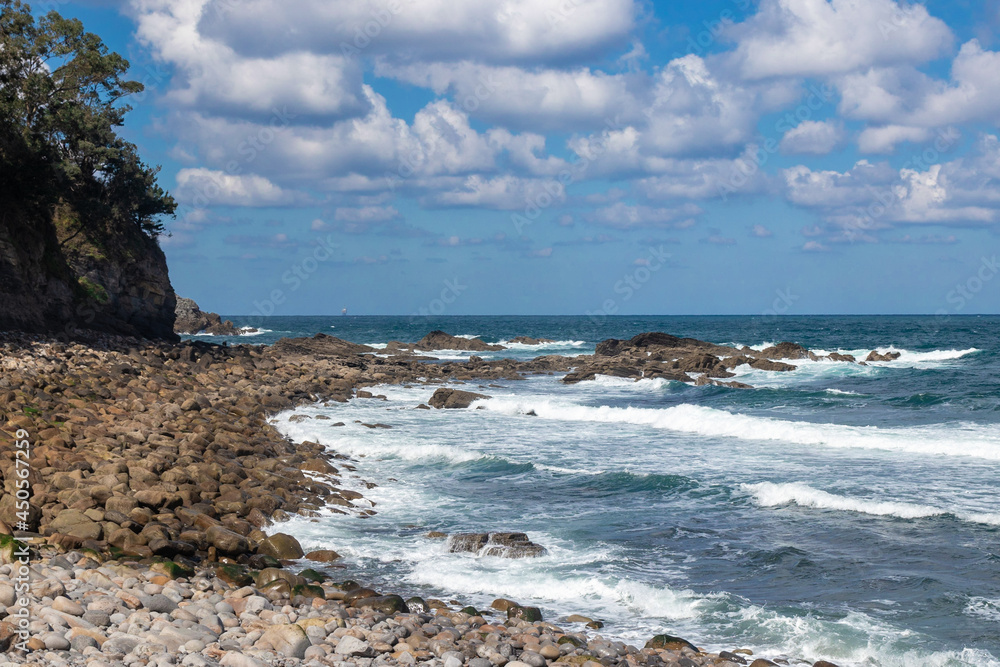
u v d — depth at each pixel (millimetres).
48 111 48781
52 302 45938
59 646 7922
